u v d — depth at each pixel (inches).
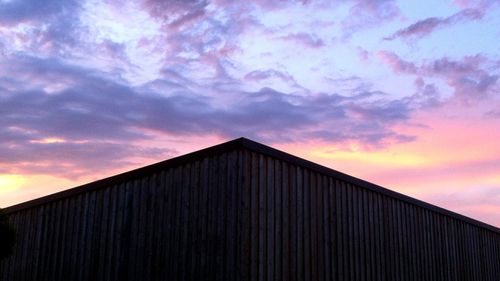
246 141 380.2
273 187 400.2
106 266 442.6
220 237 377.1
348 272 462.6
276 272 385.4
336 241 455.8
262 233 379.9
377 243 511.5
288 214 409.1
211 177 396.2
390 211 544.1
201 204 396.5
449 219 658.8
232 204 376.8
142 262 419.5
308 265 418.6
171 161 426.6
